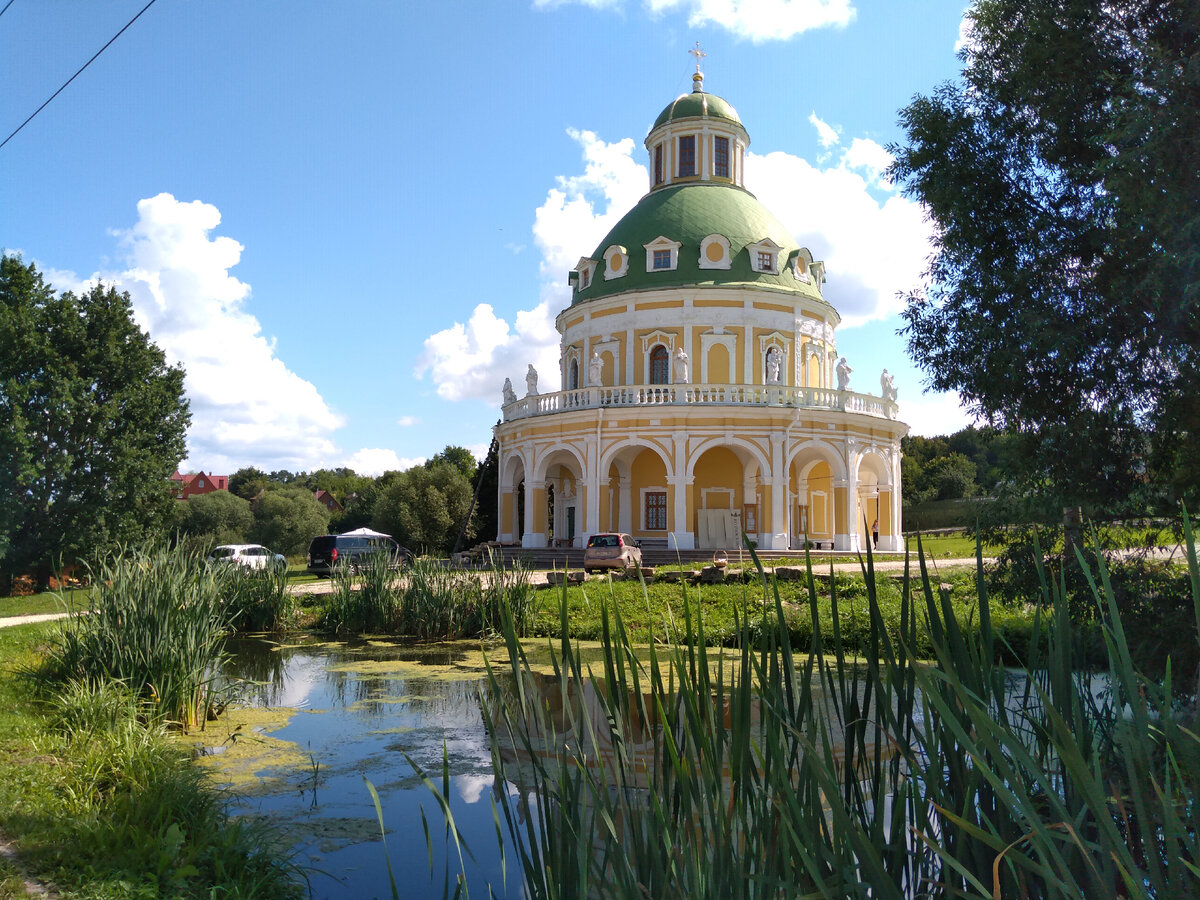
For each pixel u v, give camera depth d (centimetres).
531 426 3869
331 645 1938
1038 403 1012
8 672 1264
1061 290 994
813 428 3588
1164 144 787
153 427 4019
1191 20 869
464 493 5591
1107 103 940
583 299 4256
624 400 3666
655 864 361
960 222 1047
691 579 2191
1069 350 937
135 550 1407
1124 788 422
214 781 905
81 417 3728
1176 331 879
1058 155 1009
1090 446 973
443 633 2027
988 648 371
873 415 3728
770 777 357
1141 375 960
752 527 3831
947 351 1084
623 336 4053
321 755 1017
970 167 1045
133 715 984
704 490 3897
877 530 3903
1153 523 996
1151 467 988
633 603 2011
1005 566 1101
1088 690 478
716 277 4031
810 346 4128
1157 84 812
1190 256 786
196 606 1259
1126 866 245
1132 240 884
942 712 290
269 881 639
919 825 351
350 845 746
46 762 834
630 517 3909
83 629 1246
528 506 3844
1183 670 841
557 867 381
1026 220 1037
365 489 8250
